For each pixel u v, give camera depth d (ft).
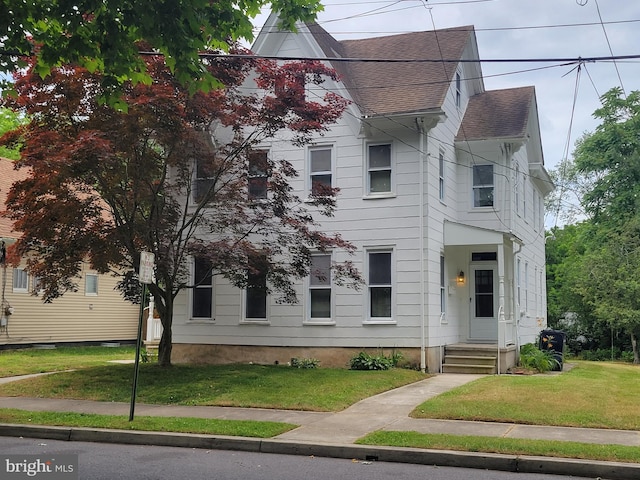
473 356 57.47
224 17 27.27
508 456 26.07
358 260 57.11
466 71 69.97
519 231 71.31
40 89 45.50
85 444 30.81
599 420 32.58
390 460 27.32
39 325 83.97
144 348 71.20
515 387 41.42
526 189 79.25
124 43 27.32
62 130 46.73
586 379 47.42
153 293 51.88
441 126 60.64
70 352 79.92
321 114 48.80
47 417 34.88
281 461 27.17
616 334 106.83
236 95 49.62
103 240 46.50
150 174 47.42
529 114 70.74
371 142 57.82
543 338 65.77
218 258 47.44
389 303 56.29
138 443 30.91
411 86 59.31
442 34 66.59
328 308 58.18
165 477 24.11
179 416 35.12
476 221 64.64
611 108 112.78
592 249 117.80
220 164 49.80
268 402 38.78
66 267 48.60
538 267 89.04
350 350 56.75
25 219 46.96
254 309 60.80
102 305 95.71
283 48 61.05
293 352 58.54
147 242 47.24
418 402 38.93
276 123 48.93
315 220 58.70
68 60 29.01
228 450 29.50
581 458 25.63
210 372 48.91
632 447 27.04
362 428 31.96
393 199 56.49
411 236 55.72
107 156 41.45
